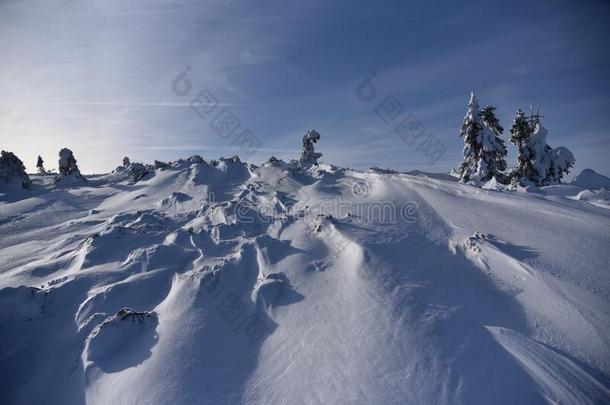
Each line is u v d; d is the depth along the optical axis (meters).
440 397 5.90
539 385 6.00
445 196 14.90
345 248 11.09
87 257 12.28
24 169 33.28
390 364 6.60
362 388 6.21
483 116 24.34
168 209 19.88
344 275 9.68
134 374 7.06
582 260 9.14
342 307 8.38
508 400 5.80
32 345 8.55
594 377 6.11
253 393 6.55
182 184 24.61
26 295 9.66
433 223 12.87
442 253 10.77
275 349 7.61
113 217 17.75
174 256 12.12
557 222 11.37
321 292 9.18
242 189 22.31
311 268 10.46
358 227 12.85
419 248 11.05
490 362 6.45
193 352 7.49
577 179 20.45
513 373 6.22
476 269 9.79
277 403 6.25
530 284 8.65
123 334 8.17
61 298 10.05
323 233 12.59
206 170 27.17
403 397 5.96
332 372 6.63
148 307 9.68
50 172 49.19
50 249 14.80
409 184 16.81
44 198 25.62
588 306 7.62
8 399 7.32
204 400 6.42
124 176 34.03
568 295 8.02
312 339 7.57
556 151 24.22
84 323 8.84
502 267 9.47
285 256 11.41
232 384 6.80
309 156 30.88
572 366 6.32
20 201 25.09
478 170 22.75
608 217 11.12
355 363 6.73
